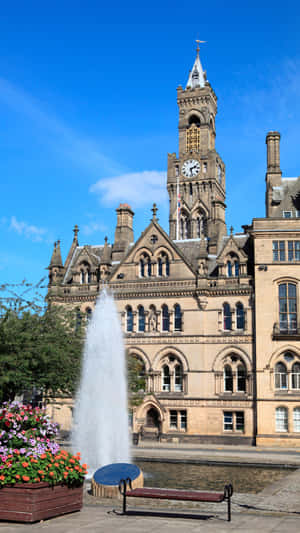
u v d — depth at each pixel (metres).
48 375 41.97
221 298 68.00
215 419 65.19
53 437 25.31
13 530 18.33
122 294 71.44
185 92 132.62
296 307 65.44
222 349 66.62
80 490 21.98
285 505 24.39
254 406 64.31
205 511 22.39
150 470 40.41
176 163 128.62
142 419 65.94
